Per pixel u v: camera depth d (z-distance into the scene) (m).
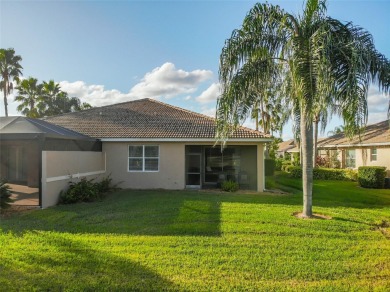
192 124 17.20
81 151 13.34
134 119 17.94
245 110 9.43
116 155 16.02
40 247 5.87
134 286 4.25
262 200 11.96
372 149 21.42
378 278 4.65
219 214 9.05
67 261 5.16
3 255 5.41
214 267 4.97
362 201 12.63
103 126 16.86
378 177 17.38
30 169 15.91
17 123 12.38
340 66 7.72
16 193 13.40
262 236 6.79
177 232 7.05
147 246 6.00
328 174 22.42
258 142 15.51
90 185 12.27
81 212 9.41
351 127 7.42
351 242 6.41
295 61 7.78
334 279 4.61
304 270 4.89
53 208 10.15
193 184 16.55
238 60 8.90
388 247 6.11
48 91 35.06
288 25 8.82
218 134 9.27
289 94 9.06
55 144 11.57
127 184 15.97
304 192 8.98
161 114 18.78
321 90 7.09
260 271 4.83
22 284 4.29
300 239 6.60
